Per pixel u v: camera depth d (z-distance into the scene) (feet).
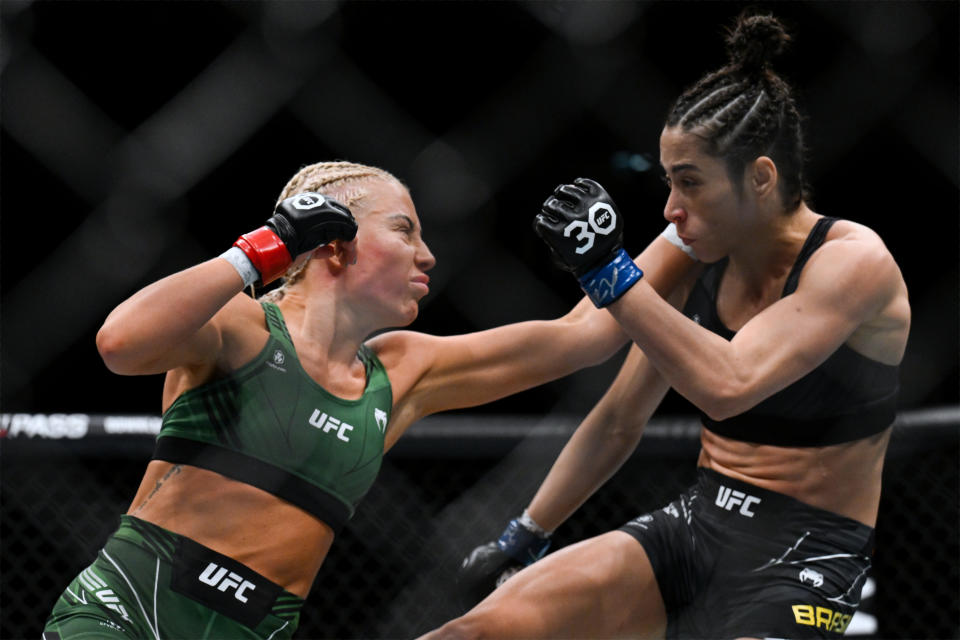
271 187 52.08
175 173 47.98
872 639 42.93
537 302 53.01
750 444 26.68
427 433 40.22
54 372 56.59
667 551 27.20
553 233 23.24
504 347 26.55
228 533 21.58
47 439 38.45
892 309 24.76
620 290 23.12
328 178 24.18
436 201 53.21
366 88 51.34
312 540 22.52
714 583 26.78
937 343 59.06
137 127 51.06
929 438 39.99
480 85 51.88
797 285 24.79
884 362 25.68
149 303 19.90
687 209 24.86
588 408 57.00
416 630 48.88
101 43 49.96
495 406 56.80
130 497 50.11
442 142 52.65
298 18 38.93
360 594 49.26
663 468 49.21
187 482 21.65
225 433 21.80
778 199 25.16
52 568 50.75
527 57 50.34
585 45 48.19
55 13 48.75
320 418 22.49
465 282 53.31
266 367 22.18
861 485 26.13
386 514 50.85
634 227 49.42
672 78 48.03
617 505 50.49
